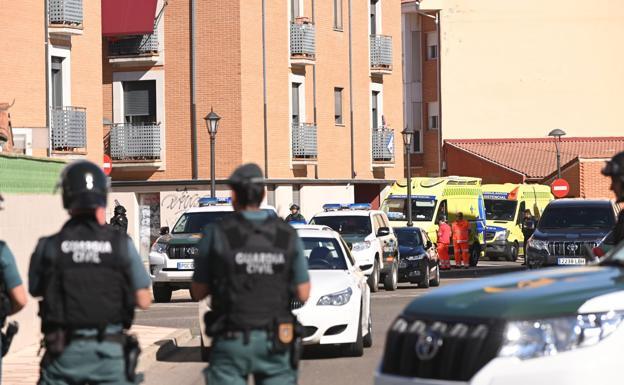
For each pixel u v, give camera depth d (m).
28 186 47.47
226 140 116.19
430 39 181.25
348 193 135.25
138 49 118.12
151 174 119.25
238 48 115.56
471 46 180.62
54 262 21.05
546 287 21.12
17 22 90.88
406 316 21.52
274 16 121.50
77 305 20.97
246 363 21.62
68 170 21.58
